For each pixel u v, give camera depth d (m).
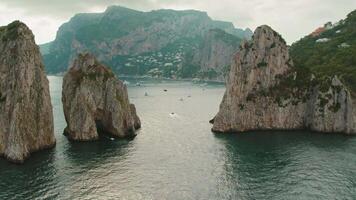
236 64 162.50
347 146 128.88
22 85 116.69
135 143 135.62
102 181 96.12
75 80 146.62
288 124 160.25
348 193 88.38
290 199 85.56
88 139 136.50
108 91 147.25
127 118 147.50
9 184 92.25
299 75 166.62
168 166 108.88
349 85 168.75
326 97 153.62
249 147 129.38
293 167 106.88
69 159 113.56
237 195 87.88
